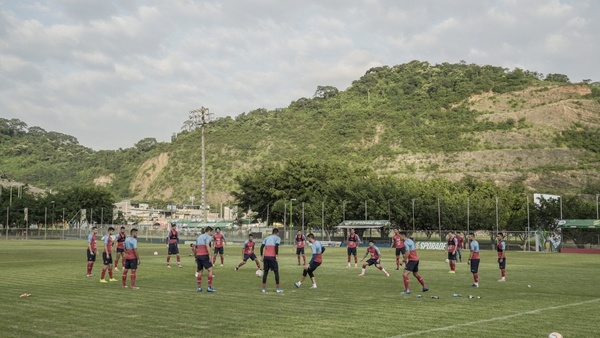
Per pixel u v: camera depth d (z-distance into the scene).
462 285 23.56
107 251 24.02
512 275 29.25
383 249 68.19
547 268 35.19
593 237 68.50
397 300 18.22
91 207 128.38
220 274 28.31
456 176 150.25
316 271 31.06
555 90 190.25
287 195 102.88
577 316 15.02
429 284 23.89
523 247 71.25
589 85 199.88
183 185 187.00
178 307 16.47
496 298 18.95
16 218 120.75
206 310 15.90
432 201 82.06
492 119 179.38
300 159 106.69
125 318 14.52
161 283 23.53
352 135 185.62
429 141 171.38
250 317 14.70
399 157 165.88
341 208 86.38
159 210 167.38
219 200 173.25
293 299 18.39
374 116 194.88
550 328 13.22
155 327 13.26
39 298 18.47
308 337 12.11
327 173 104.81
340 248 71.00
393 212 83.69
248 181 108.19
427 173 154.88
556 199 79.44
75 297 18.75
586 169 143.38
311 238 22.00
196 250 20.62
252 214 116.81
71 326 13.38
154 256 46.22
